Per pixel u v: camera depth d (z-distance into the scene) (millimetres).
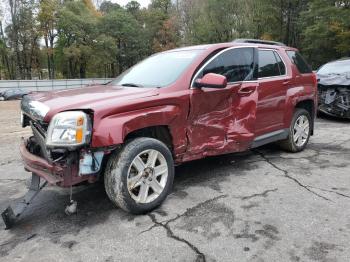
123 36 56594
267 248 2912
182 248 2959
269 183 4340
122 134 3256
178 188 4238
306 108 5898
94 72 59500
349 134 7105
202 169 4910
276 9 39406
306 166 4969
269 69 5000
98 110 3184
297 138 5633
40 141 3506
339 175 4570
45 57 53344
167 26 55781
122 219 3506
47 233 3309
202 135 4090
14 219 3383
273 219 3398
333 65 9836
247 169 4883
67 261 2850
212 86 3771
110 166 3402
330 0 30422
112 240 3129
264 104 4785
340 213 3484
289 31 40156
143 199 3555
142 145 3455
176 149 3867
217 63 4270
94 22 52250
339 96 8469
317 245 2932
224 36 41844
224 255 2838
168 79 3988
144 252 2928
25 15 47781
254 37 40969
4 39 49344
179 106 3779
